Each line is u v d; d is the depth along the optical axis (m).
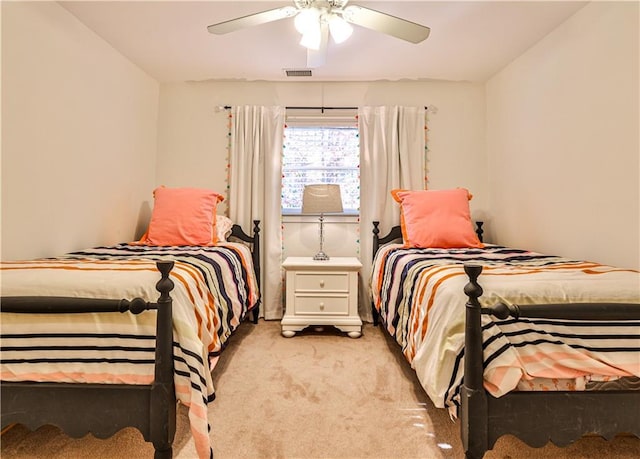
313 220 3.14
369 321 2.99
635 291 1.14
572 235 2.13
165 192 2.58
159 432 1.09
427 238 2.45
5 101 1.68
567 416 1.05
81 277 1.22
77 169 2.17
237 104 3.17
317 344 2.43
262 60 2.75
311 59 2.21
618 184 1.80
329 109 3.15
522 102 2.64
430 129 3.16
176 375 1.13
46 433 1.38
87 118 2.26
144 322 1.16
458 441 1.35
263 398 1.67
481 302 1.12
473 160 3.16
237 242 3.01
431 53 2.63
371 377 1.90
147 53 2.62
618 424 1.06
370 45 2.52
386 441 1.35
